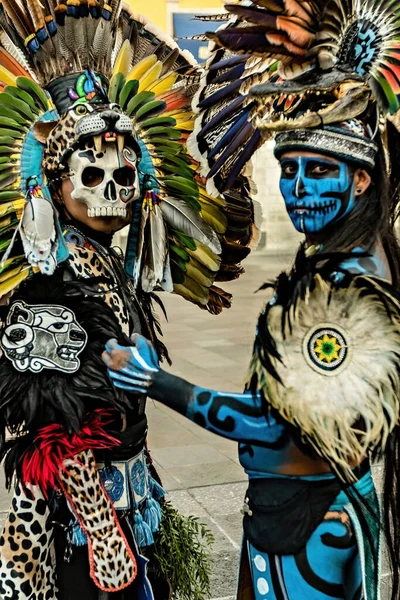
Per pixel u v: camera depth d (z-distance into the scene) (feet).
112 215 5.51
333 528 4.72
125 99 5.95
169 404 4.70
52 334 5.12
